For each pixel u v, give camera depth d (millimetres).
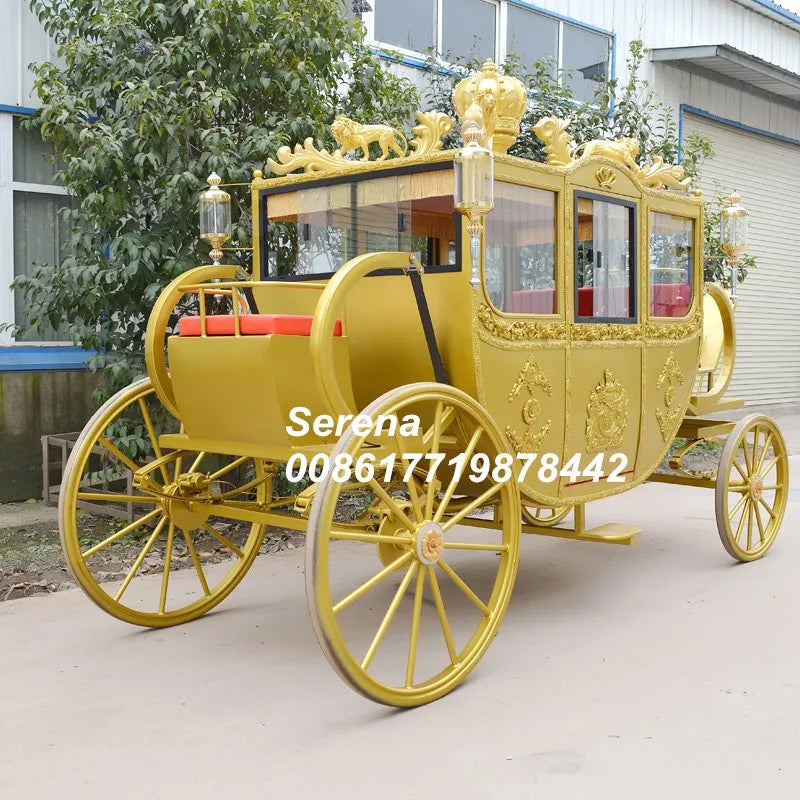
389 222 3945
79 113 5820
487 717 3156
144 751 2912
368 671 3582
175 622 4176
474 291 3629
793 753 2869
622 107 8875
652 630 4086
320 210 4188
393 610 3213
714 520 6473
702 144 9711
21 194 6805
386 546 4492
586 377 4316
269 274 4465
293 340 3361
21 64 6652
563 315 4152
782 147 13594
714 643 3906
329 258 4180
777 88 12867
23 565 5043
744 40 12820
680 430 5500
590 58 10312
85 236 5762
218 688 3434
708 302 5715
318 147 5867
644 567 5211
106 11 5867
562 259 4145
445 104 8219
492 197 3422
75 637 4000
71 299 5770
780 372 13828
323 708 3248
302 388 3416
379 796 2619
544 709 3215
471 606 4457
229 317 3475
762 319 13398
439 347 3764
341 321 3740
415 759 2844
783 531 6117
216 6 5516
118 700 3318
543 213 4051
